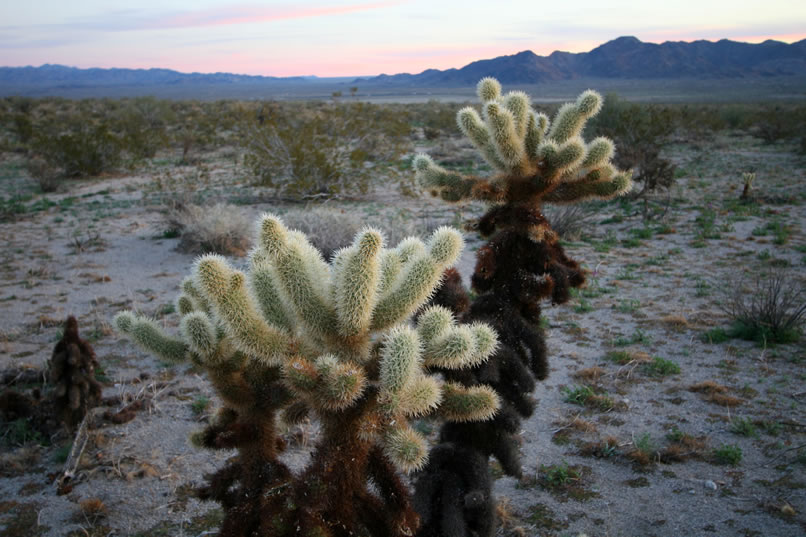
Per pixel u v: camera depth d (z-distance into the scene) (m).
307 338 2.37
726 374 6.65
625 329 8.16
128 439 5.57
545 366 3.37
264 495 2.43
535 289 3.34
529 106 3.52
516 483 4.86
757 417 5.65
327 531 2.14
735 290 9.40
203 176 21.64
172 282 10.59
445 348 2.28
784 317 7.81
